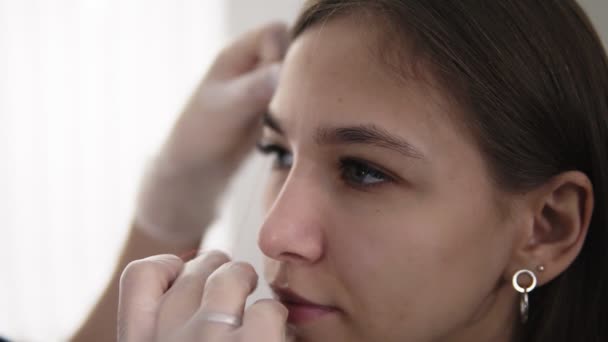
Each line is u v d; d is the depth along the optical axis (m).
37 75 1.03
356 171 0.49
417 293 0.49
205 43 0.98
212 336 0.46
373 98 0.48
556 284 0.54
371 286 0.49
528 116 0.50
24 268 1.06
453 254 0.49
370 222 0.48
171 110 1.00
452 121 0.49
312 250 0.49
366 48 0.49
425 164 0.48
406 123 0.48
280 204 0.49
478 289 0.50
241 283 0.48
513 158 0.50
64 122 1.03
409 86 0.48
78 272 1.05
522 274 0.52
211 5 0.98
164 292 0.49
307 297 0.49
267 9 0.94
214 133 0.69
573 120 0.52
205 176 0.70
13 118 1.04
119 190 1.02
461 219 0.49
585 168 0.53
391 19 0.49
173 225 0.71
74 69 1.02
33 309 1.06
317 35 0.51
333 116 0.49
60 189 1.04
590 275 0.54
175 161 0.69
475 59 0.49
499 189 0.50
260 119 0.69
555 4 0.52
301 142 0.50
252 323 0.46
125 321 0.48
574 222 0.52
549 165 0.51
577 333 0.55
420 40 0.49
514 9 0.50
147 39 1.00
